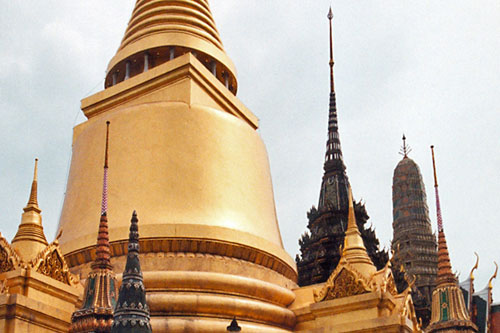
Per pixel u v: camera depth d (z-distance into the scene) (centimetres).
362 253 3728
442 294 3481
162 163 3912
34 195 3422
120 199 3828
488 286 4994
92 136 4181
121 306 2239
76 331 2780
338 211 5975
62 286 3164
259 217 4038
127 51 4566
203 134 4059
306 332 3384
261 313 3550
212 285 3516
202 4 4944
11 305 2884
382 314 3341
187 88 4184
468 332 3359
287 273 4038
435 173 3734
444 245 3588
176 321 3275
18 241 3259
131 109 4134
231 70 4766
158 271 3488
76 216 3912
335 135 6500
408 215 8088
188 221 3731
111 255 3591
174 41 4491
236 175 4056
